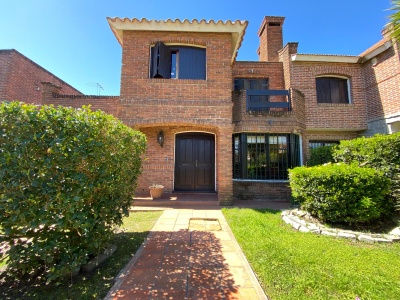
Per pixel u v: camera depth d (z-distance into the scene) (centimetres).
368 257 326
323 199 479
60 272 258
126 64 777
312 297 235
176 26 769
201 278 281
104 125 326
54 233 275
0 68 1127
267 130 880
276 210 645
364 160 560
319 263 307
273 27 1268
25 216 246
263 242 384
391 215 495
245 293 249
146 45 791
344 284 255
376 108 945
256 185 871
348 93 1031
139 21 756
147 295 245
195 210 660
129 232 462
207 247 383
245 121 880
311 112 987
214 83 780
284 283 262
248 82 1103
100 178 306
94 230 299
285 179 889
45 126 264
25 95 1216
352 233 418
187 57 822
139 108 759
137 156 444
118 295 245
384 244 383
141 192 836
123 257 345
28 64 1239
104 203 318
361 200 446
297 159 929
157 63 782
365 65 1009
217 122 764
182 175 906
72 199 266
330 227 468
